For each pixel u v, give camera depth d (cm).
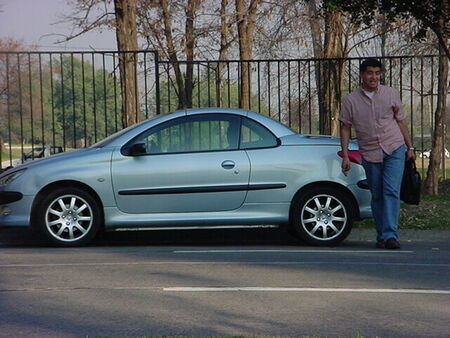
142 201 1010
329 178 1019
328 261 854
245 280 725
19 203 1003
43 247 1020
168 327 545
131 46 1609
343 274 762
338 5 1394
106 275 755
